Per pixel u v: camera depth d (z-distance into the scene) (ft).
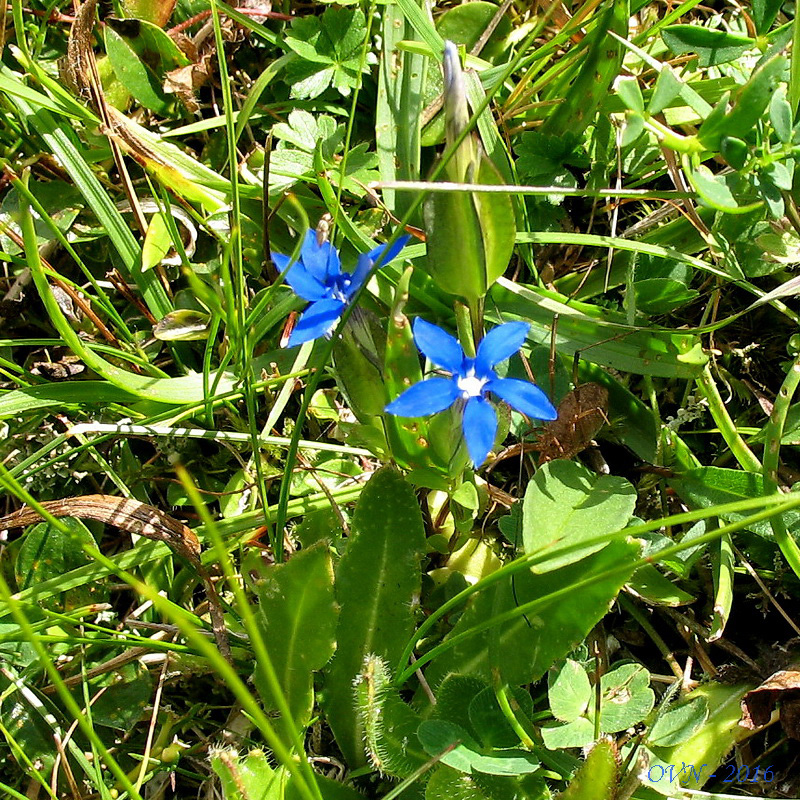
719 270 0.46
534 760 0.37
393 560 0.40
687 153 0.42
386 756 0.38
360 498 0.40
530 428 0.45
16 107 0.49
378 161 0.49
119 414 0.48
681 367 0.46
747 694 0.41
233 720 0.43
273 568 0.40
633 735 0.42
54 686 0.44
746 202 0.47
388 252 0.36
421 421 0.38
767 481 0.43
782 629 0.46
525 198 0.49
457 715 0.38
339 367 0.38
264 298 0.41
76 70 0.49
